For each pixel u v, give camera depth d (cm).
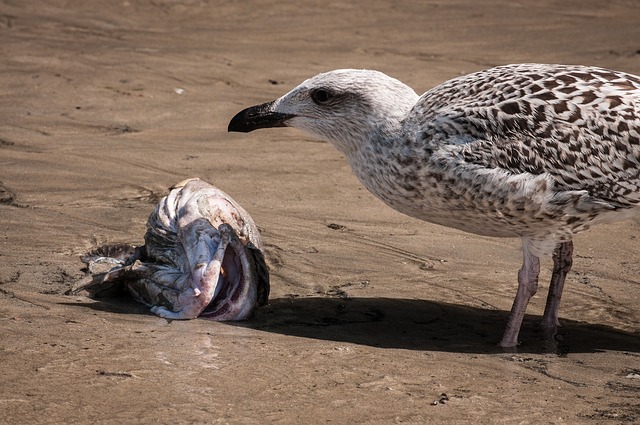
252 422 745
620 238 1252
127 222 1236
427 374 867
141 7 2711
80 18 2553
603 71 1011
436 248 1211
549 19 2689
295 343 927
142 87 1914
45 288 1036
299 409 773
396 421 761
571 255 1031
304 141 1614
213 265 983
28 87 1869
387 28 2583
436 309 1053
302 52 2295
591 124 966
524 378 874
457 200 983
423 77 2059
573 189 966
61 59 2084
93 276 1033
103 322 952
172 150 1545
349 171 1474
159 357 863
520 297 984
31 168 1427
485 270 1156
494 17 2711
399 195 1016
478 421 768
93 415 743
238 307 992
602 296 1098
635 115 971
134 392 786
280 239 1208
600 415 791
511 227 988
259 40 2425
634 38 2438
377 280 1116
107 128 1659
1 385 784
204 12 2731
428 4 2873
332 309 1036
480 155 964
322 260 1159
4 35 2291
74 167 1441
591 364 922
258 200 1338
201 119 1734
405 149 993
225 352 888
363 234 1241
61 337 898
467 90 1004
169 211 1055
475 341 978
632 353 957
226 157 1516
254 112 1068
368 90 1012
